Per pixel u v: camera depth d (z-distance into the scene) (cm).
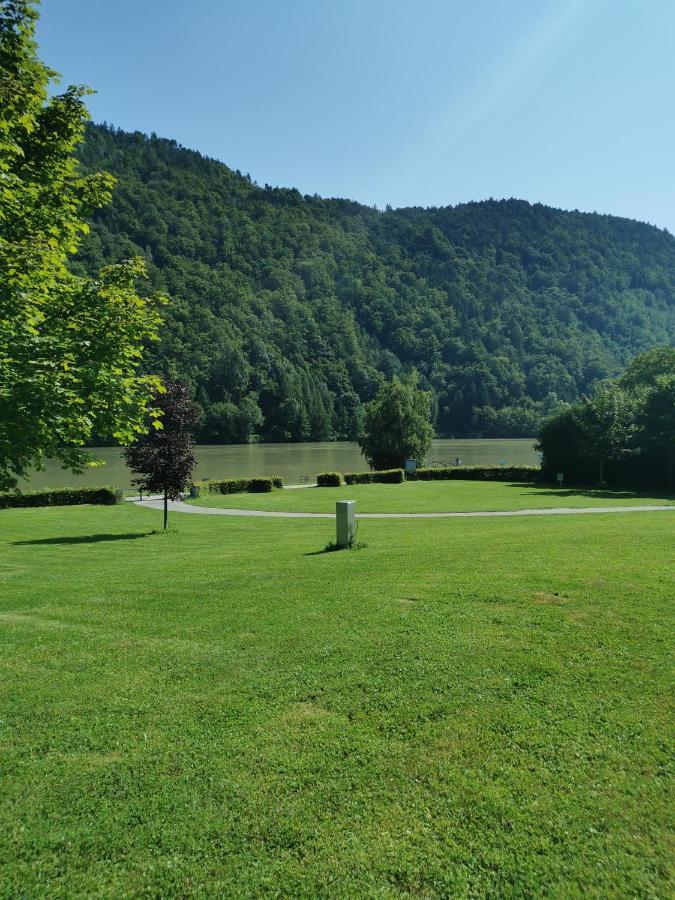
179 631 627
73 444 1016
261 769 352
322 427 13600
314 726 400
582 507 2672
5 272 809
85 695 464
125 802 326
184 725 409
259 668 506
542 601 646
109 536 1989
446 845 285
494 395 15512
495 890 258
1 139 796
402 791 326
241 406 12925
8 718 427
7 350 831
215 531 2092
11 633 638
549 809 307
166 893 263
